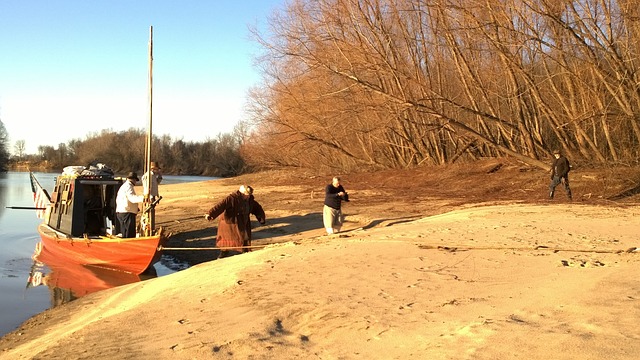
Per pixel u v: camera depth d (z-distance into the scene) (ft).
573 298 20.30
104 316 26.08
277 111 124.77
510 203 63.46
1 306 33.12
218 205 39.81
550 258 29.22
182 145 425.69
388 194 86.38
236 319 22.11
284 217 66.54
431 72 104.78
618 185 68.39
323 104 106.11
